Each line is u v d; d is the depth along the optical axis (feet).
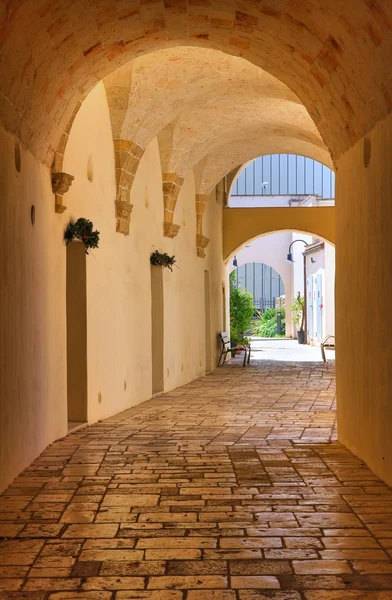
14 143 24.07
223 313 86.02
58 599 13.76
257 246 145.07
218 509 19.81
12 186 23.77
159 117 43.55
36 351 27.35
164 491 21.83
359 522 18.49
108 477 23.72
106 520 18.81
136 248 46.55
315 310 116.06
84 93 30.25
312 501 20.59
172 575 14.96
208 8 26.22
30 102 24.39
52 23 22.17
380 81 21.20
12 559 15.92
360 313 26.12
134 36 28.12
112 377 40.34
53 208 30.78
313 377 62.75
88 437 31.91
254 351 101.91
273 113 52.47
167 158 53.36
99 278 38.29
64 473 24.40
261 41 27.91
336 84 25.04
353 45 21.48
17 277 24.41
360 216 25.95
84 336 35.76
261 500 20.74
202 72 41.65
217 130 54.90
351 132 26.43
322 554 16.14
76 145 34.60
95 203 37.96
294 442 30.19
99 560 15.84
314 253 117.80
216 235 78.74
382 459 23.08
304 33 24.18
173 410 42.04
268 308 164.55
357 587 14.26
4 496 21.34
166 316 53.72
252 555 16.11
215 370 72.43
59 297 31.73
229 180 83.82
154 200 51.52
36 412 27.22
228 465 25.53
